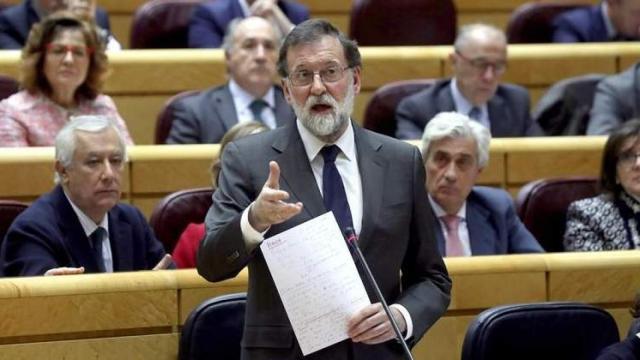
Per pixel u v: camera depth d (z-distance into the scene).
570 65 11.41
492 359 6.46
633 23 11.84
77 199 7.28
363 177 5.31
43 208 7.24
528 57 11.35
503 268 7.30
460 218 8.15
